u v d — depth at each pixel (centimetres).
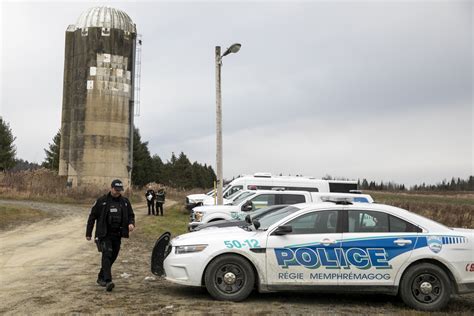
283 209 872
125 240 1611
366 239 779
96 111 4891
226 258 776
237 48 1944
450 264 770
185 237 812
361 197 1539
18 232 1798
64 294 791
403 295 770
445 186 8844
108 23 5025
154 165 9069
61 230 1888
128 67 5091
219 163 2009
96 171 4841
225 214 1484
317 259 772
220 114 2027
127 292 821
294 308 744
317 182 2128
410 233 787
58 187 4000
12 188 3756
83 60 4956
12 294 787
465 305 820
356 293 833
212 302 761
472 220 2703
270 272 771
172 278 789
